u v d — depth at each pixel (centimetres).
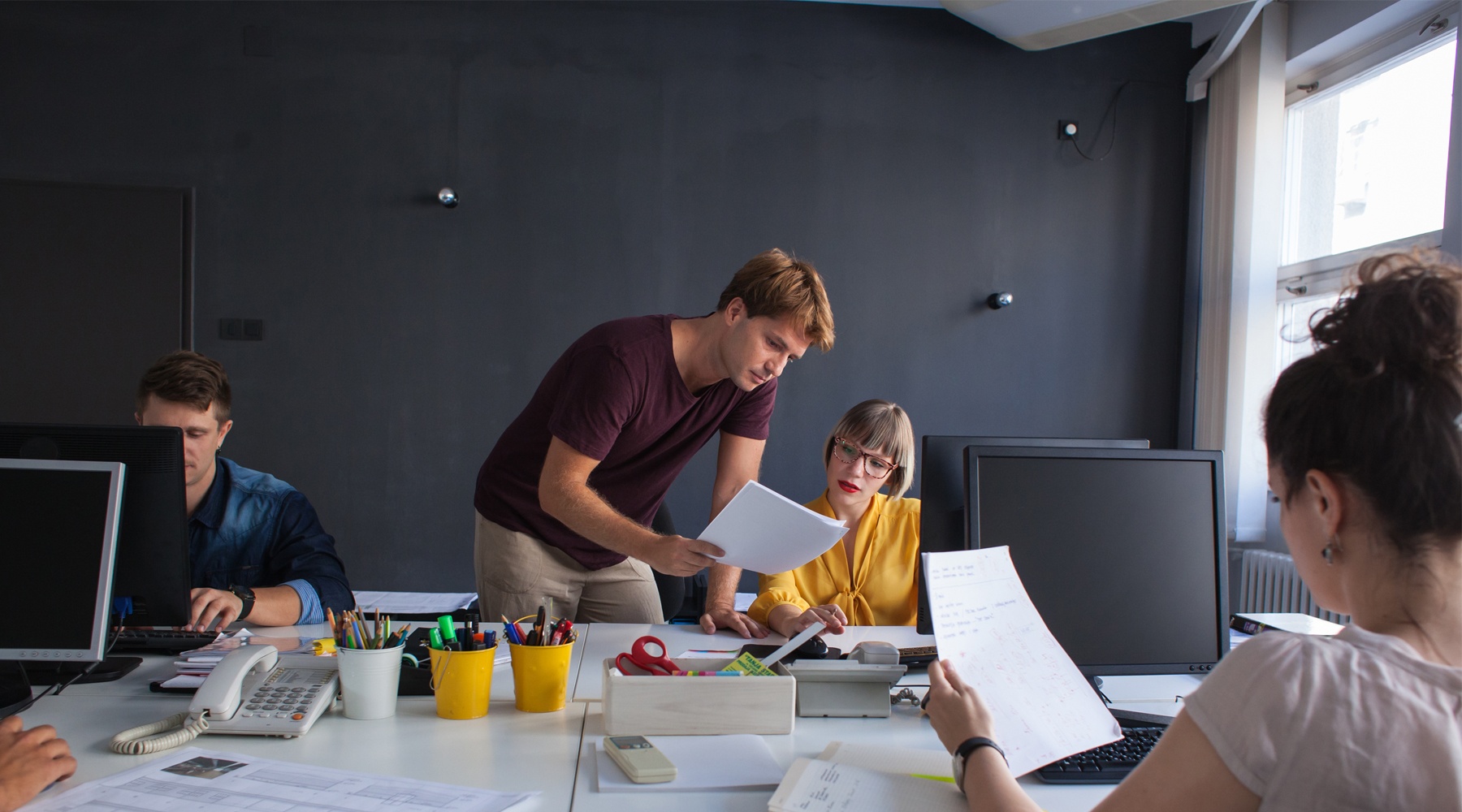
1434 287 60
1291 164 381
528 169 375
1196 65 385
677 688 108
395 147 371
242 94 366
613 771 96
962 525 148
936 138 390
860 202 387
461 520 372
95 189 361
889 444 189
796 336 159
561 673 116
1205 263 383
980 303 392
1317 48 350
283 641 143
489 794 88
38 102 359
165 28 363
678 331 170
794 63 385
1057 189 396
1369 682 58
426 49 372
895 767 97
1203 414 381
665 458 188
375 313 371
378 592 367
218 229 365
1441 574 59
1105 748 102
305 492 368
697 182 381
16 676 123
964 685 87
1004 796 74
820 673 118
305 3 369
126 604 134
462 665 111
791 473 383
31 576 112
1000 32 370
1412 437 58
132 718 110
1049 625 117
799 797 87
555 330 376
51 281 360
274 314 367
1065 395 396
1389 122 333
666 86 380
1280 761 58
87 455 130
